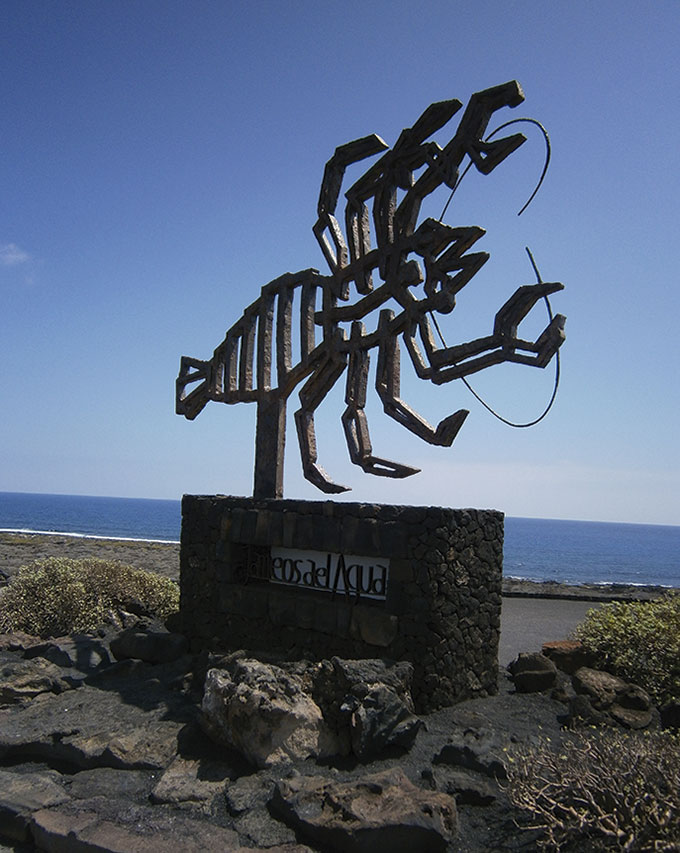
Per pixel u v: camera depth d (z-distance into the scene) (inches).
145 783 182.7
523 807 149.8
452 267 249.4
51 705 240.1
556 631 400.2
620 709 224.7
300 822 156.2
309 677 216.5
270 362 321.1
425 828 147.9
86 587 362.9
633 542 5132.9
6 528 2903.5
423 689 231.9
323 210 305.4
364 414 280.5
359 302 284.5
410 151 267.3
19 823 163.5
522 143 233.6
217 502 309.0
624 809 139.9
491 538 262.8
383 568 251.1
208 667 254.8
